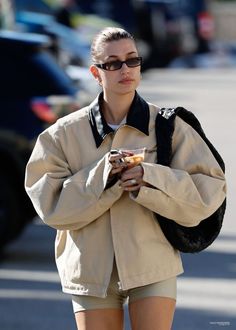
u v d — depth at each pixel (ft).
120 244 42.19
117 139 43.09
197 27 273.54
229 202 106.32
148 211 42.47
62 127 43.78
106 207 41.98
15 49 85.20
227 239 91.56
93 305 42.60
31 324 63.67
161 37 251.60
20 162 82.23
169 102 190.08
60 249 44.06
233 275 77.56
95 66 43.29
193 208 41.93
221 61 277.64
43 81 84.48
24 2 196.34
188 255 85.20
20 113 82.69
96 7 231.91
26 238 95.86
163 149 42.68
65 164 43.57
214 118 170.60
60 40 163.22
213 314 65.87
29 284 75.51
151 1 249.14
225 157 132.46
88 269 42.47
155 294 42.11
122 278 41.98
